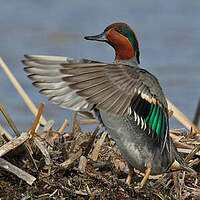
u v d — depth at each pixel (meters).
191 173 10.49
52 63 7.75
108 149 11.48
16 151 10.04
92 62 7.72
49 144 10.95
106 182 9.88
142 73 8.50
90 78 7.45
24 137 10.03
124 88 7.61
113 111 7.28
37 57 7.74
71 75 7.67
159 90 9.25
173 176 10.48
